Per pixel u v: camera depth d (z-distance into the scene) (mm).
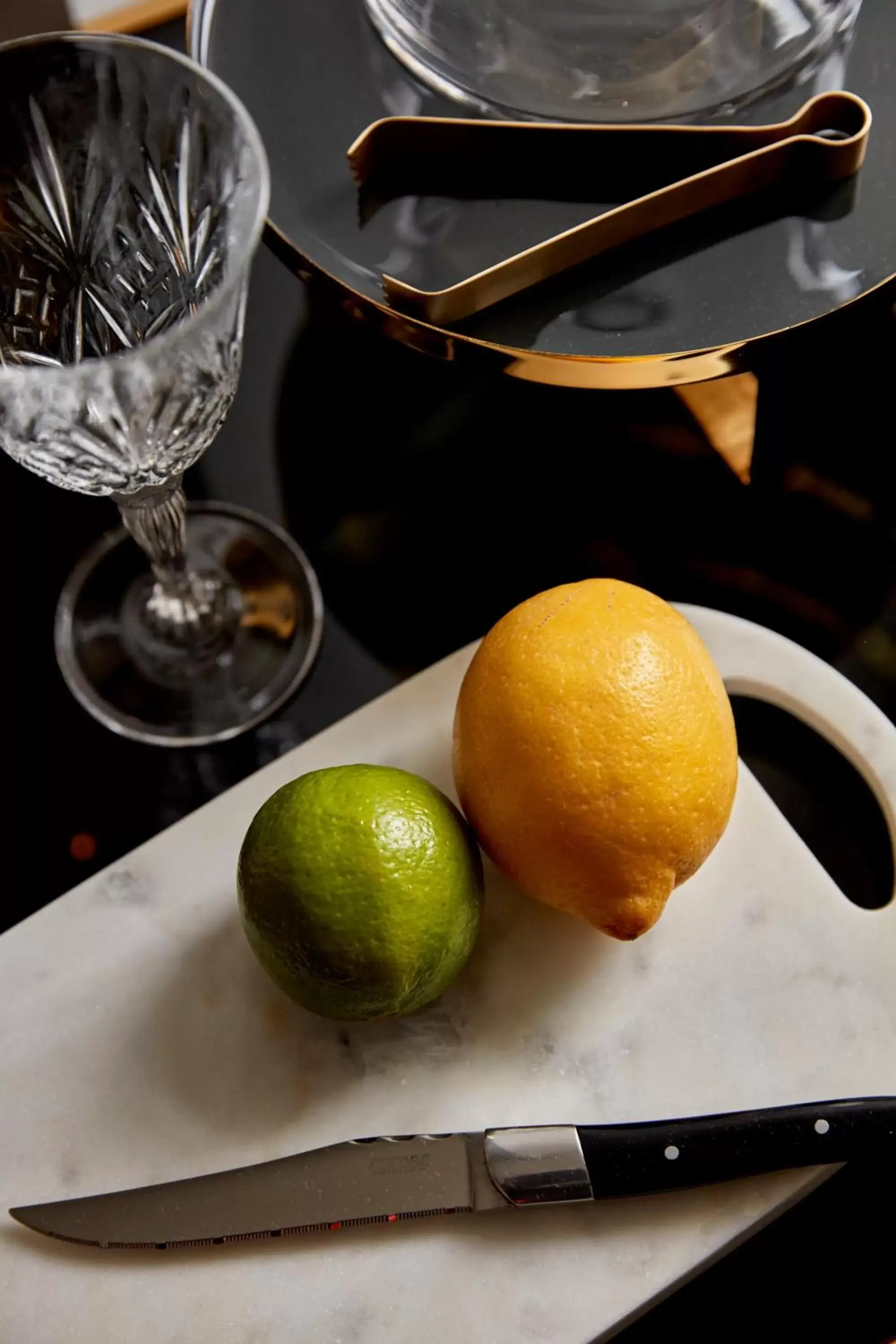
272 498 484
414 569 473
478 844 394
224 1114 400
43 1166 396
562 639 371
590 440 489
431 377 499
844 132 429
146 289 433
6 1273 384
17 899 437
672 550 473
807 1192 393
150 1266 385
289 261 424
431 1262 384
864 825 441
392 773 377
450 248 425
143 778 451
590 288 417
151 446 391
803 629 463
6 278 424
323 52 448
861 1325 393
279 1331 381
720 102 440
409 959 361
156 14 538
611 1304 381
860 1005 408
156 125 400
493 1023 406
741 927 416
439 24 439
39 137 403
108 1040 408
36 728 457
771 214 423
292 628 469
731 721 389
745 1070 403
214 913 420
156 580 472
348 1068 404
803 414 492
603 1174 382
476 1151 387
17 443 379
